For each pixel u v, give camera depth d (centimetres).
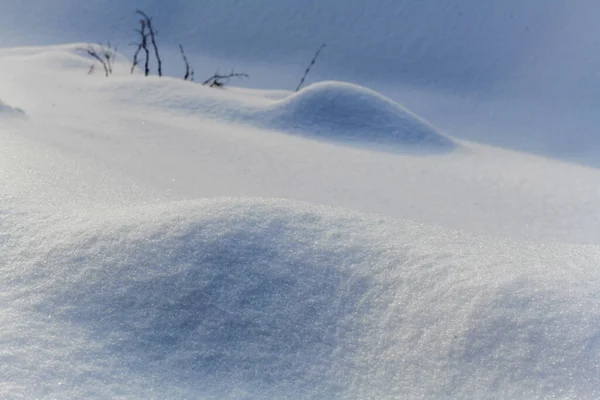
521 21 2366
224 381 167
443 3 2542
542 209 636
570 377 154
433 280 190
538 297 175
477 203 648
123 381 162
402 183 706
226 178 613
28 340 169
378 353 174
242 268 196
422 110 1822
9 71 1332
